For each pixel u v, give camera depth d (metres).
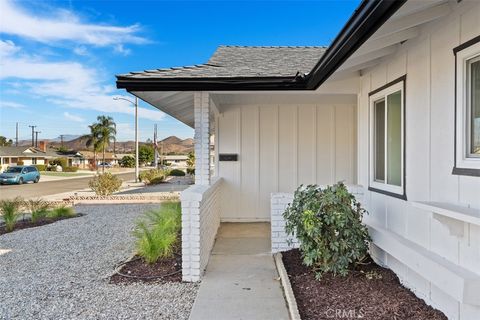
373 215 4.99
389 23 3.08
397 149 4.36
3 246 6.66
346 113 8.36
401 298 3.66
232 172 8.41
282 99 7.68
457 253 3.01
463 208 2.87
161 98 5.94
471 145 2.96
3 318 3.51
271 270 4.81
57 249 6.38
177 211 6.93
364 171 5.38
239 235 6.99
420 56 3.71
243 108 8.38
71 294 4.13
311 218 3.99
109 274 4.85
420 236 3.66
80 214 10.58
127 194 16.33
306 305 3.54
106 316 3.52
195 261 4.47
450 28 3.16
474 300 2.61
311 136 8.37
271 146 8.40
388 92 4.52
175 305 3.76
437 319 3.20
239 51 8.27
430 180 3.51
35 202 10.50
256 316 3.42
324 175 8.37
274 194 5.59
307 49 8.48
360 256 4.30
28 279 4.71
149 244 5.21
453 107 3.13
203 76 5.05
